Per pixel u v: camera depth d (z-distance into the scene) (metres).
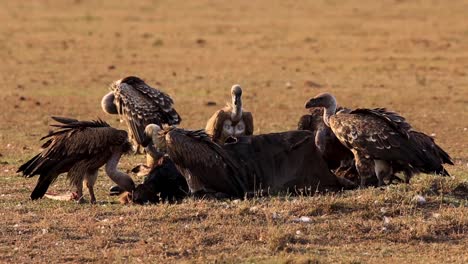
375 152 39.69
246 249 32.59
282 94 81.62
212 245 33.12
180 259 31.62
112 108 51.38
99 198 42.09
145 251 32.28
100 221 36.12
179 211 36.84
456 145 58.78
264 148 41.00
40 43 117.25
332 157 44.75
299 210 36.78
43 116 71.06
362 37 120.94
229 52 109.88
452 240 33.91
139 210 37.78
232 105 50.12
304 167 40.88
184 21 140.00
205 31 128.62
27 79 90.25
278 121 68.50
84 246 33.12
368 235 34.16
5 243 33.50
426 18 139.50
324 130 44.22
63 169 39.84
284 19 141.25
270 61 102.56
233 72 95.12
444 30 125.56
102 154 39.94
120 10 154.88
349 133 40.41
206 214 36.56
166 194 40.53
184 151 39.06
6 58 104.31
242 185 39.81
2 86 85.81
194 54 108.50
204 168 39.16
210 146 39.50
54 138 40.22
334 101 44.22
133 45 115.81
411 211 36.47
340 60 102.81
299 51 110.00
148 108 48.97
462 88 84.56
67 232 34.72
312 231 34.50
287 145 41.00
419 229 34.09
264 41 118.50
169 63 101.81
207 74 94.00
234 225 35.28
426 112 72.56
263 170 40.59
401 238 33.84
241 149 40.88
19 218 36.97
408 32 124.50
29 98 79.00
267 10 153.12
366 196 37.66
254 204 37.97
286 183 40.62
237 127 49.75
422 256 32.00
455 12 145.88
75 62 102.12
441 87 85.12
